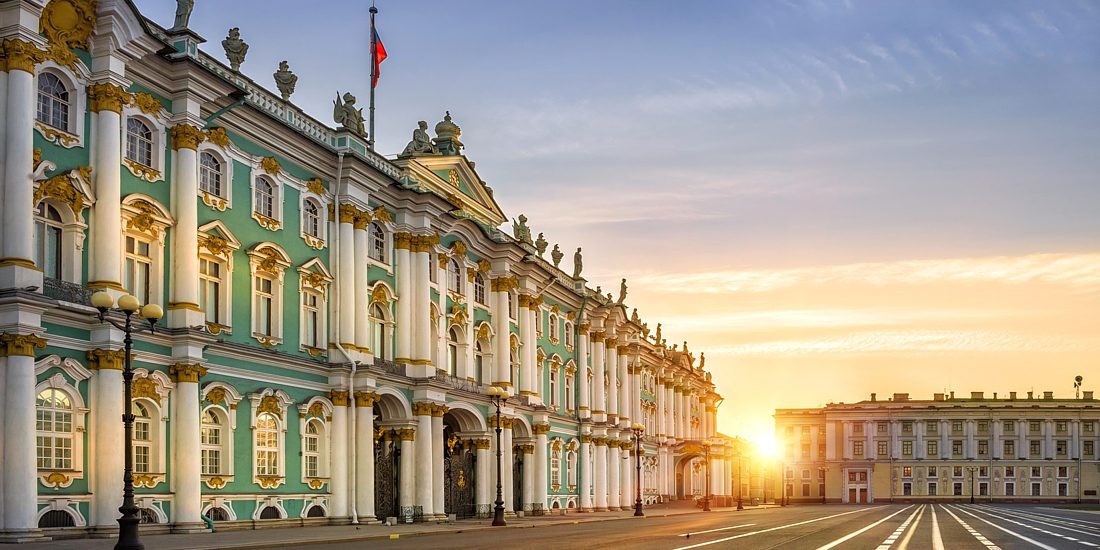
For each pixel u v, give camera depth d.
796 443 165.75
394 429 46.47
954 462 157.25
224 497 35.06
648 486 91.19
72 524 29.22
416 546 26.27
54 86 29.83
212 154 35.81
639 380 86.44
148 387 32.06
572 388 71.38
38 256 29.28
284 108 39.72
